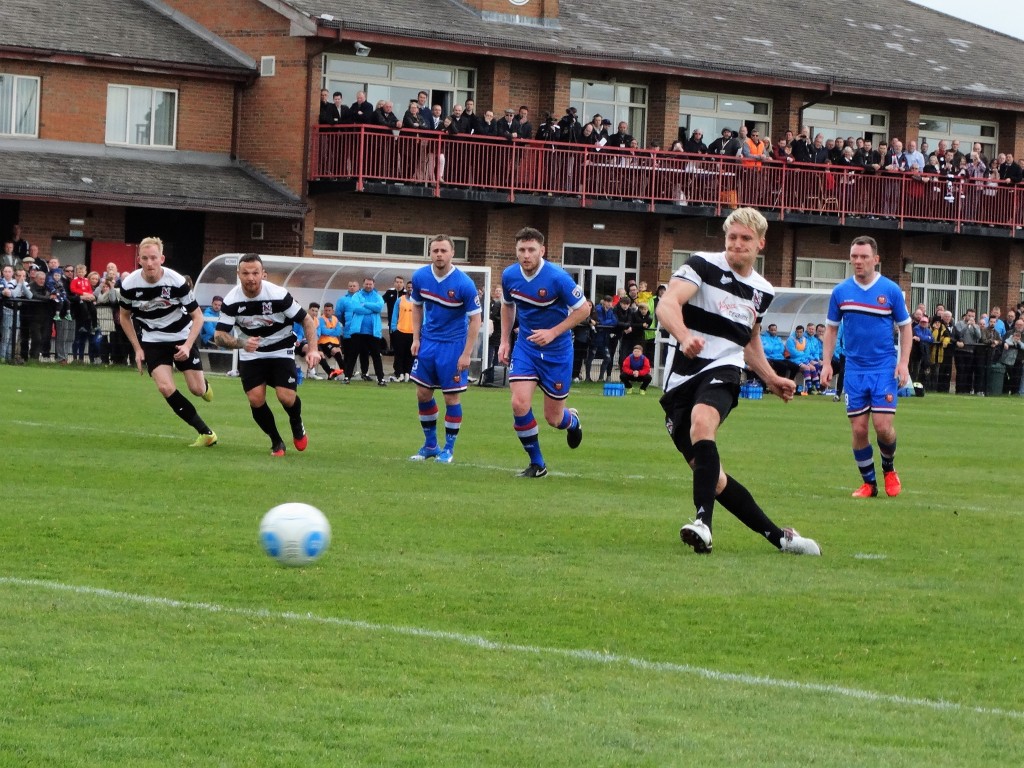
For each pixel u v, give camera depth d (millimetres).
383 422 50156
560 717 14742
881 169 107438
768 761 13539
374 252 97812
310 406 57062
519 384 35219
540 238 34969
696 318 24578
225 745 13586
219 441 40531
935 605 21031
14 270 78188
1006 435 57219
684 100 107500
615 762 13375
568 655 17312
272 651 17016
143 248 37281
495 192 95500
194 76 93000
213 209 89750
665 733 14305
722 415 24344
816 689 16281
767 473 39031
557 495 31688
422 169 93312
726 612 19984
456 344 37812
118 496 28531
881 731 14680
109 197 86562
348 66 96750
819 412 67875
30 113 89438
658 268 105188
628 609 19938
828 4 121875
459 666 16641
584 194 98000
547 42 99562
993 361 96062
